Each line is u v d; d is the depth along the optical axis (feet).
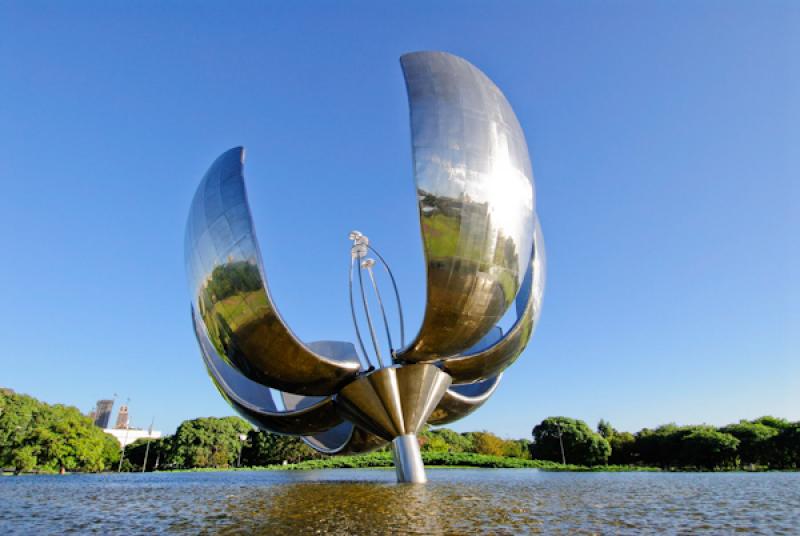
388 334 63.93
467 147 44.29
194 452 209.05
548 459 185.37
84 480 94.17
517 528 26.12
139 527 29.04
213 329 49.85
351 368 51.65
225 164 49.80
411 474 51.90
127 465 237.04
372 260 67.97
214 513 34.14
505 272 45.83
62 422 181.47
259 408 59.72
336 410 59.36
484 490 48.91
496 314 47.85
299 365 49.39
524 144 50.01
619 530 25.77
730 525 27.55
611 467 145.07
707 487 54.70
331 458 155.53
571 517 30.14
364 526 27.04
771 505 36.81
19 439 173.37
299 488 53.88
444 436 232.94
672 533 25.04
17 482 85.66
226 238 46.24
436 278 43.42
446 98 45.47
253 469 161.17
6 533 27.78
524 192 47.11
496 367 57.57
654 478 77.71
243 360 49.93
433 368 52.44
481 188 43.93
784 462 151.02
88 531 28.07
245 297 45.73
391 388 51.65
